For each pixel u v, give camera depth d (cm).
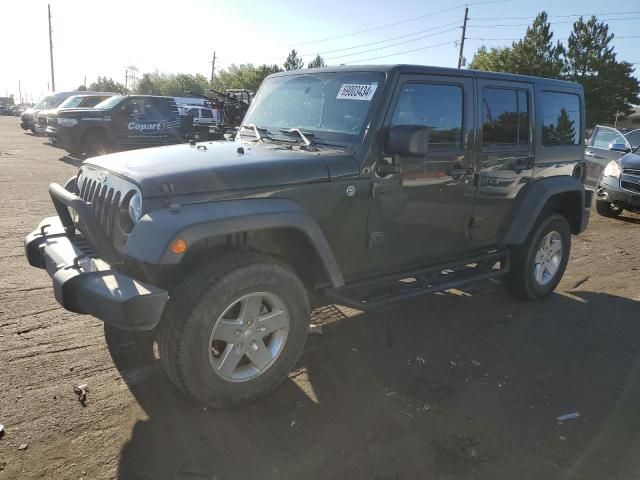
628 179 941
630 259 690
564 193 516
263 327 308
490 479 260
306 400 324
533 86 470
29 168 1232
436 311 479
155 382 333
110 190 318
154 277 304
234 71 7781
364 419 306
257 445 279
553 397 339
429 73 375
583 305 511
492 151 432
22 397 308
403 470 264
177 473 255
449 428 300
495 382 355
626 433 301
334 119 368
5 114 6069
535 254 496
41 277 496
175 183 284
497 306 498
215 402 299
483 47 5431
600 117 5128
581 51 5081
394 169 356
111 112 1480
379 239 369
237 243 312
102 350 368
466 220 427
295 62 6341
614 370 378
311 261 342
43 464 256
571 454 281
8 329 391
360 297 369
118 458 263
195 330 278
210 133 700
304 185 321
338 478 257
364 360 379
